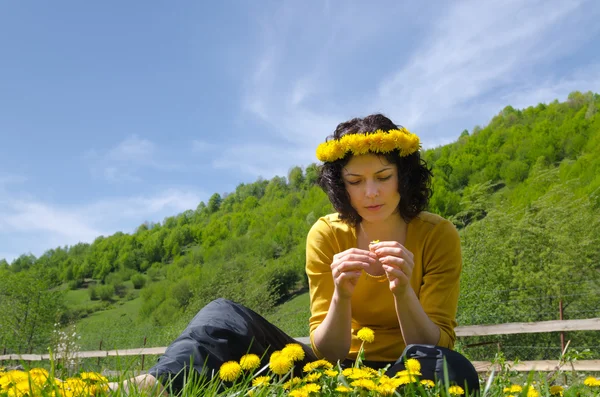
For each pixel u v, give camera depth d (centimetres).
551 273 1567
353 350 204
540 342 1257
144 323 5697
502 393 159
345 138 190
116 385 143
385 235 207
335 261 179
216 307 178
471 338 1200
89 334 2597
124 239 10438
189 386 143
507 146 5894
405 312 175
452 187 5844
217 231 9681
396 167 193
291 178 10800
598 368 649
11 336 3084
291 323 1948
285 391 148
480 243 1730
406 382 125
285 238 7100
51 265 10819
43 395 117
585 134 5303
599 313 1409
